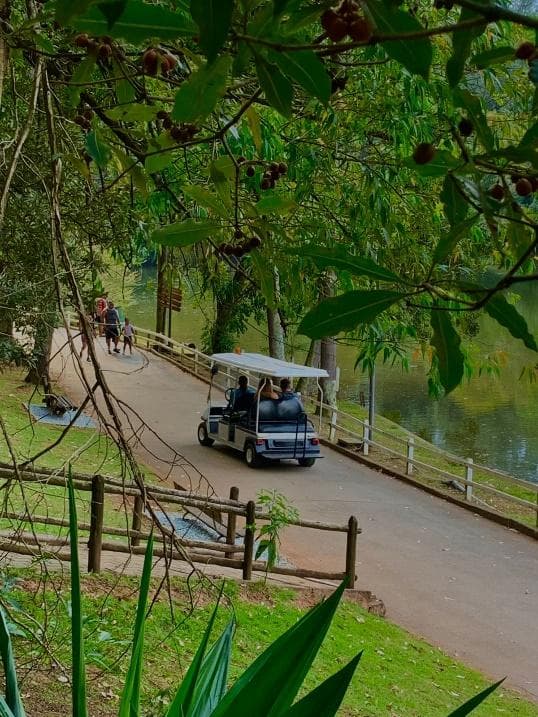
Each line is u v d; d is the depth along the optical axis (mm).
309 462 20281
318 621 2170
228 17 1131
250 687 2178
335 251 1348
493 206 1445
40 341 5938
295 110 6215
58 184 3545
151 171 2830
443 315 1345
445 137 7754
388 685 9117
